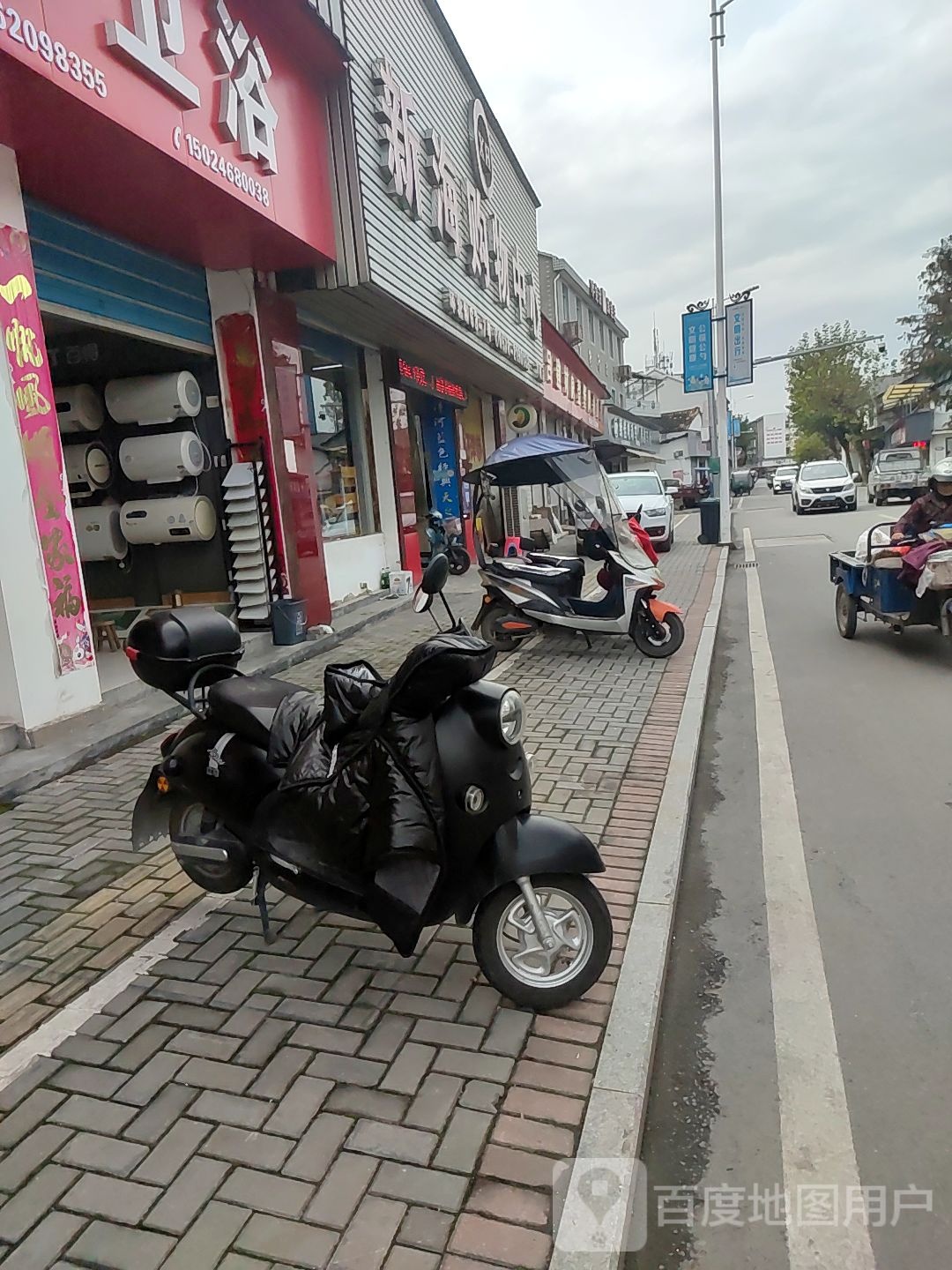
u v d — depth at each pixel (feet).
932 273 109.91
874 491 101.45
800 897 13.03
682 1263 7.22
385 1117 8.46
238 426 30.45
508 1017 9.96
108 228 24.81
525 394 69.05
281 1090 8.89
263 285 30.07
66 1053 9.59
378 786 9.74
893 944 11.67
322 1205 7.48
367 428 43.39
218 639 12.52
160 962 11.35
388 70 31.09
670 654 27.48
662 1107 8.97
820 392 187.11
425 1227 7.24
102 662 27.12
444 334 39.86
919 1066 9.33
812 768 18.25
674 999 10.75
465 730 9.79
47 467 19.54
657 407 199.62
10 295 18.61
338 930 12.02
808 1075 9.28
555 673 26.37
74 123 17.97
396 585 42.63
